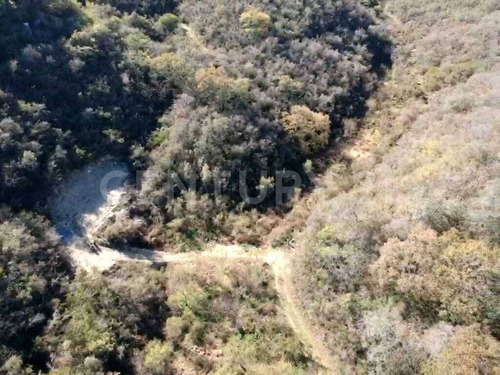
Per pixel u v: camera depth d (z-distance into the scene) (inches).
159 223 1059.9
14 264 860.0
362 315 700.7
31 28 1227.9
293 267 901.2
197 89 1237.1
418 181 843.4
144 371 751.1
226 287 884.6
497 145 833.5
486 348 546.6
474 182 748.6
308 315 791.1
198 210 1071.6
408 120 1280.8
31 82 1146.0
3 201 984.3
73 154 1112.8
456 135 981.2
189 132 1150.3
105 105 1205.1
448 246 651.5
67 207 1061.8
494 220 646.5
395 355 611.8
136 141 1189.1
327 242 839.7
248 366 716.7
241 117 1177.4
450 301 608.1
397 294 676.1
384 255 704.4
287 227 1027.9
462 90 1247.5
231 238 1037.2
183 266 967.0
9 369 715.4
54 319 810.2
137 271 947.3
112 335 792.9
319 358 716.0
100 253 990.4
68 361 742.5
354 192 983.0
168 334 811.4
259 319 801.6
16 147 1031.0
